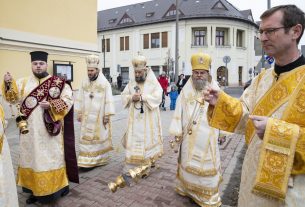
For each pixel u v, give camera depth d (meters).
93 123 5.26
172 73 32.50
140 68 4.87
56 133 3.82
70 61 11.36
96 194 4.20
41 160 3.73
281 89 1.71
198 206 3.80
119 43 42.12
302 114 1.62
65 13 10.96
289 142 1.56
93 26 12.37
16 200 2.72
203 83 3.65
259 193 1.69
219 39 36.66
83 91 5.40
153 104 4.82
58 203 3.92
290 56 1.71
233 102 1.95
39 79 3.86
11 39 9.05
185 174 3.76
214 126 1.99
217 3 35.91
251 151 1.87
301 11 1.66
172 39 37.06
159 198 4.05
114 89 27.72
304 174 1.67
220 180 3.75
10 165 2.69
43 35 10.14
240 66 37.81
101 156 5.38
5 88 3.71
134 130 4.82
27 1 9.52
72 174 4.13
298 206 1.64
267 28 1.67
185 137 3.73
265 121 1.61
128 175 2.16
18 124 3.66
